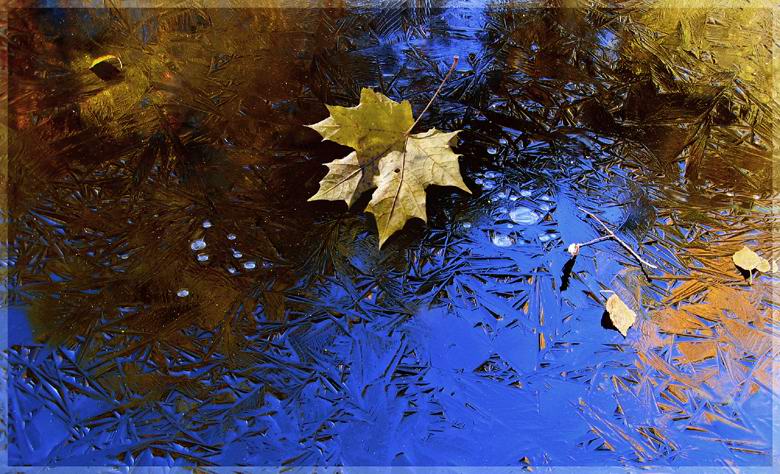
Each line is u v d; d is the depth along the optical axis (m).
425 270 0.82
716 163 0.90
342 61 0.96
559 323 0.79
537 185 0.87
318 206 0.86
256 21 0.99
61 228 0.83
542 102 0.93
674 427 0.74
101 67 0.93
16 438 0.73
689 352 0.78
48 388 0.76
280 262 0.82
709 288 0.82
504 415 0.75
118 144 0.89
